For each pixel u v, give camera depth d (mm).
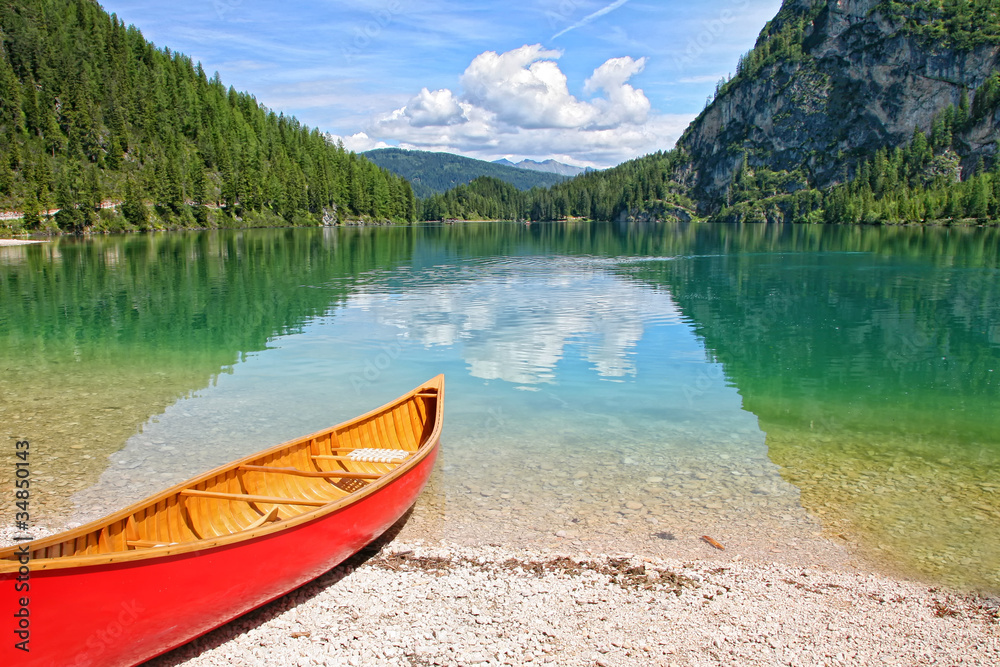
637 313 27375
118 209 121375
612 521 8781
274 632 6566
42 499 9383
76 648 5418
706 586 7289
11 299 31266
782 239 91500
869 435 12547
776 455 11344
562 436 12250
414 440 11219
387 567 7715
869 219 158750
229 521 7734
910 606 6941
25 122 141250
